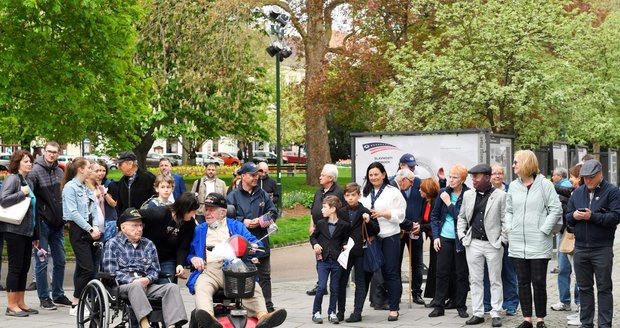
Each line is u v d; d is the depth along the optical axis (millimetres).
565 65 24875
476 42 25719
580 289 10148
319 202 11516
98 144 32094
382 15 35719
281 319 8742
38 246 11773
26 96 21922
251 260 9297
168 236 9516
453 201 11594
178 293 8945
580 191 10133
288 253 20438
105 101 24141
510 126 25703
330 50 39469
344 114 40781
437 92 26078
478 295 10945
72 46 21828
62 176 12219
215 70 32250
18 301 11547
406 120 25984
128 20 22953
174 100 37500
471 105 25016
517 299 11742
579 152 27500
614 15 37469
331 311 11109
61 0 20484
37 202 11945
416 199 12469
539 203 10344
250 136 42562
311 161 41562
